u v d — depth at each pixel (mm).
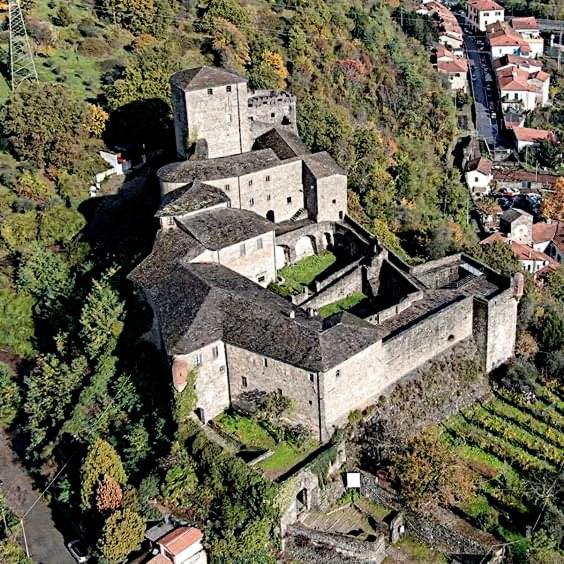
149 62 145750
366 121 171250
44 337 108875
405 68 195875
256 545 75125
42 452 91562
